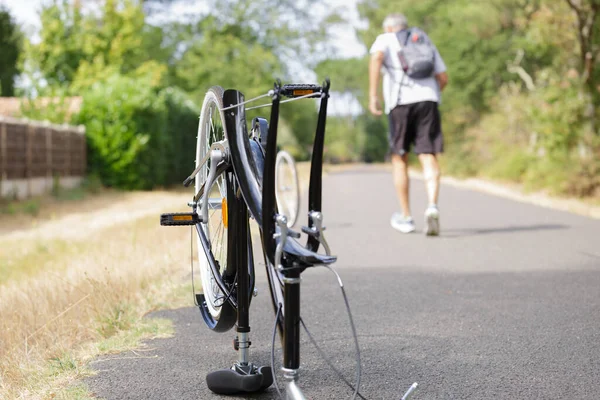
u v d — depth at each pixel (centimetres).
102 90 2428
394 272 620
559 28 1630
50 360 366
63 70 3519
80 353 385
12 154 1891
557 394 314
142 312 475
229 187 303
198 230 332
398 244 790
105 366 358
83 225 1425
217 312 338
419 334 415
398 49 838
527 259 672
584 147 1534
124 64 3616
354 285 565
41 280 640
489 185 2112
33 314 503
